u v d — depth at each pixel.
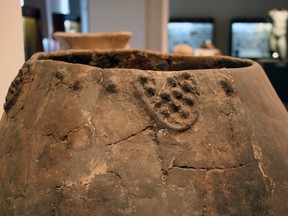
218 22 2.35
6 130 0.55
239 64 0.71
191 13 2.37
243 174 0.47
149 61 0.81
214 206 0.45
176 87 0.48
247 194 0.46
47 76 0.52
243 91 0.51
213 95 0.49
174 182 0.44
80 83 0.49
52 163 0.47
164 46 1.88
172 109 0.47
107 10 1.86
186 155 0.45
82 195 0.45
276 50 2.01
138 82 0.48
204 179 0.45
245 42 2.25
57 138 0.48
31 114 0.52
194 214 0.44
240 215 0.45
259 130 0.50
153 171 0.45
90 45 1.23
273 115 0.53
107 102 0.48
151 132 0.46
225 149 0.47
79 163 0.46
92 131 0.46
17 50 0.88
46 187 0.46
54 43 1.60
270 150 0.50
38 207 0.46
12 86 0.58
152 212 0.44
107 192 0.44
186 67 0.80
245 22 2.24
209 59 0.77
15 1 0.86
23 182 0.48
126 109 0.47
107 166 0.45
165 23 1.86
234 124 0.48
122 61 0.79
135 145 0.46
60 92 0.50
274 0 2.17
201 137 0.47
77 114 0.48
